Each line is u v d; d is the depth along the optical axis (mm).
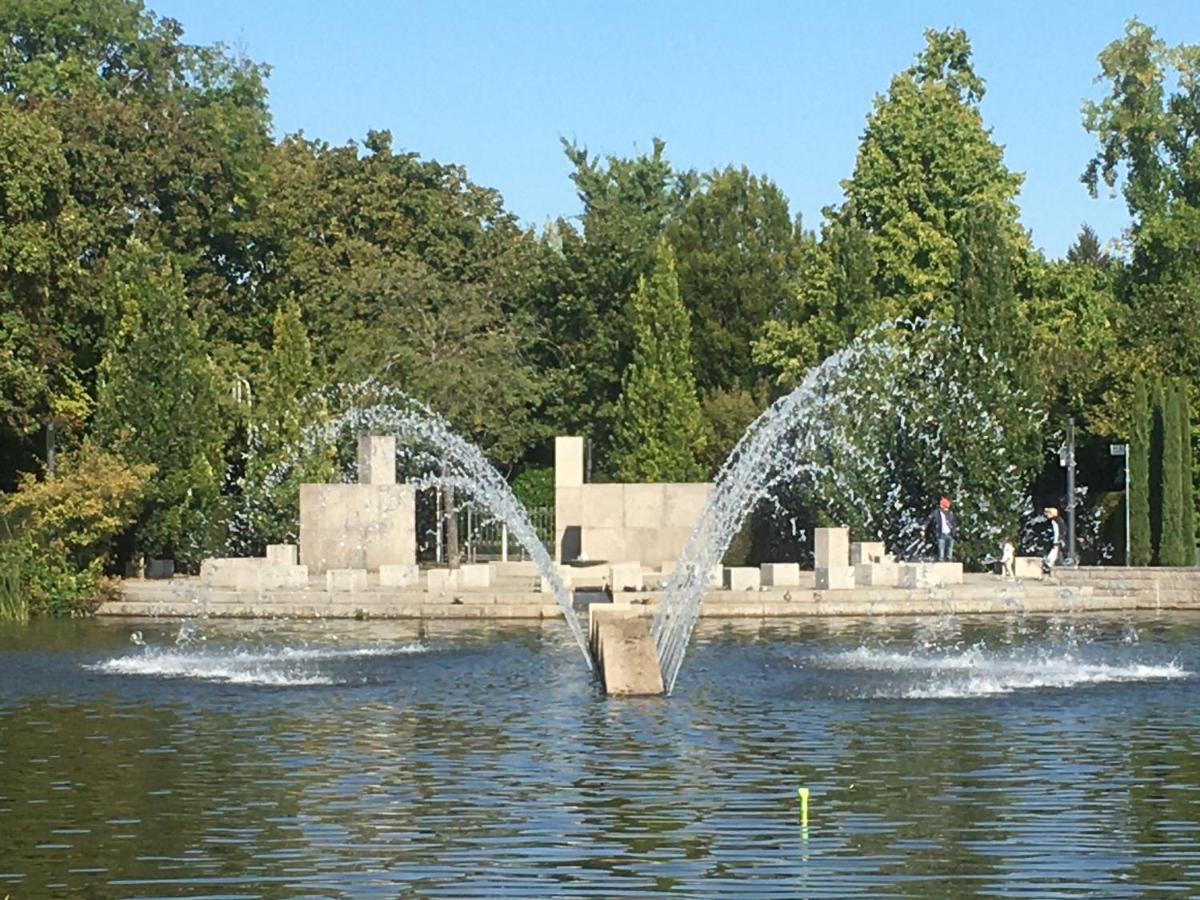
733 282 73375
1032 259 64250
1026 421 54031
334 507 49719
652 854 15883
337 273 64562
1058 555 53469
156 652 32625
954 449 53438
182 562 51281
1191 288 62469
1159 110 71062
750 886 14812
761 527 55656
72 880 15094
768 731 22453
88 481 43500
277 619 40625
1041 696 25656
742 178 76625
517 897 14555
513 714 24094
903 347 56156
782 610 41375
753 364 68688
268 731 22656
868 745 21312
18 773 19719
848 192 63406
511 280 70188
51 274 51094
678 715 23891
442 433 59125
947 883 14859
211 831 16812
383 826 16984
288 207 65375
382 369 60531
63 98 63688
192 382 50656
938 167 62531
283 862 15656
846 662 30375
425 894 14641
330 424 54875
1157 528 52500
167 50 70688
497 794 18453
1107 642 34062
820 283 61562
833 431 54094
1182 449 52156
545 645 33781
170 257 57438
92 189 58156
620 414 62094
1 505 43281
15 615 40844
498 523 64250
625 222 70562
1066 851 15875
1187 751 20734
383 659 31219
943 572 45000
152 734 22422
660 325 61500
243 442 56062
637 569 43188
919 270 62031
